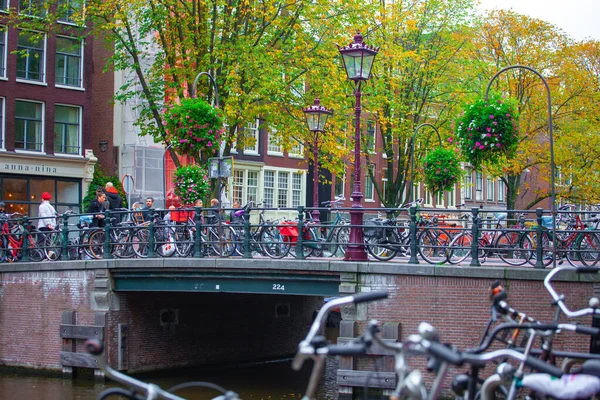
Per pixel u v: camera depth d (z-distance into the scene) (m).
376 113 35.94
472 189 55.59
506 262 16.34
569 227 17.66
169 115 21.83
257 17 28.00
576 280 14.86
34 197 34.00
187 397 18.00
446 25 36.38
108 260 19.66
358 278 16.34
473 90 36.09
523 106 37.03
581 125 37.00
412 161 32.25
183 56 28.08
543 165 38.09
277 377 21.31
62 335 20.36
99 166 37.31
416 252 16.27
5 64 33.09
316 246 17.62
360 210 16.81
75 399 17.52
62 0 33.81
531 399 6.60
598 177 36.56
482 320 15.43
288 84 27.53
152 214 19.17
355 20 28.75
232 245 18.52
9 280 21.81
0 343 21.78
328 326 30.64
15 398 17.62
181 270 18.47
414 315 15.91
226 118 26.75
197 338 22.70
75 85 35.38
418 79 36.06
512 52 37.44
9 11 29.98
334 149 28.81
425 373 15.68
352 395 16.03
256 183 42.03
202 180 22.98
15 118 33.50
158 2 28.09
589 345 14.84
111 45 30.44
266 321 25.33
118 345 20.05
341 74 28.64
